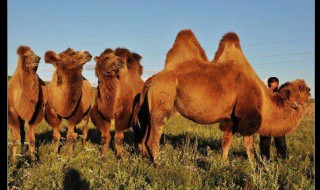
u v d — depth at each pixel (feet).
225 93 23.44
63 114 26.94
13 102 24.59
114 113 26.27
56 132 27.53
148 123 26.20
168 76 23.67
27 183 16.58
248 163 20.74
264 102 24.07
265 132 24.32
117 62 25.48
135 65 28.35
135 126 28.63
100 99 26.73
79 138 34.14
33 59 23.67
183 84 23.32
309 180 16.70
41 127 41.39
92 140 34.81
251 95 23.72
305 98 24.36
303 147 29.30
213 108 23.52
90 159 22.98
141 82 28.58
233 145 30.50
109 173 19.07
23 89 24.11
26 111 24.36
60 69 26.53
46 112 27.48
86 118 31.32
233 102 23.80
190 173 17.80
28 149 27.43
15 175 18.08
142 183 16.37
